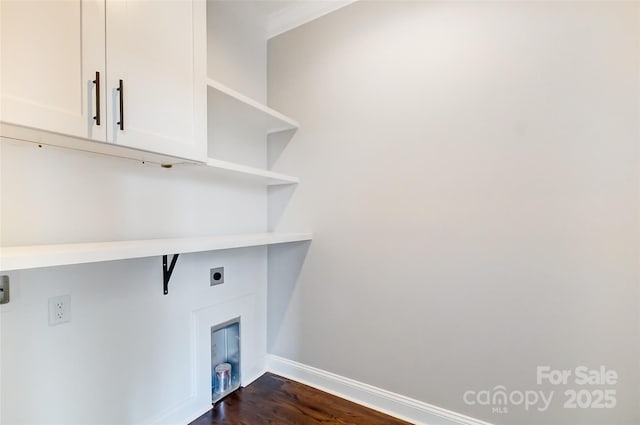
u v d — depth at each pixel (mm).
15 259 833
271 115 1947
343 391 1959
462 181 1578
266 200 2303
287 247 2219
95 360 1307
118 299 1387
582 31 1305
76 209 1241
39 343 1143
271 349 2295
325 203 2051
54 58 929
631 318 1227
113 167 1360
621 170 1237
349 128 1950
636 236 1215
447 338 1624
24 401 1108
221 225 1930
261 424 1678
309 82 2123
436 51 1653
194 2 1390
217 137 1919
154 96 1210
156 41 1219
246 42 2158
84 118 997
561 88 1346
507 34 1466
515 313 1450
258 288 2234
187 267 1712
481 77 1528
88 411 1283
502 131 1477
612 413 1267
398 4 1780
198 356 1763
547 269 1379
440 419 1635
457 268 1593
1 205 1057
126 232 1413
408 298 1739
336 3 2004
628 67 1224
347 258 1957
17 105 853
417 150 1707
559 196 1353
